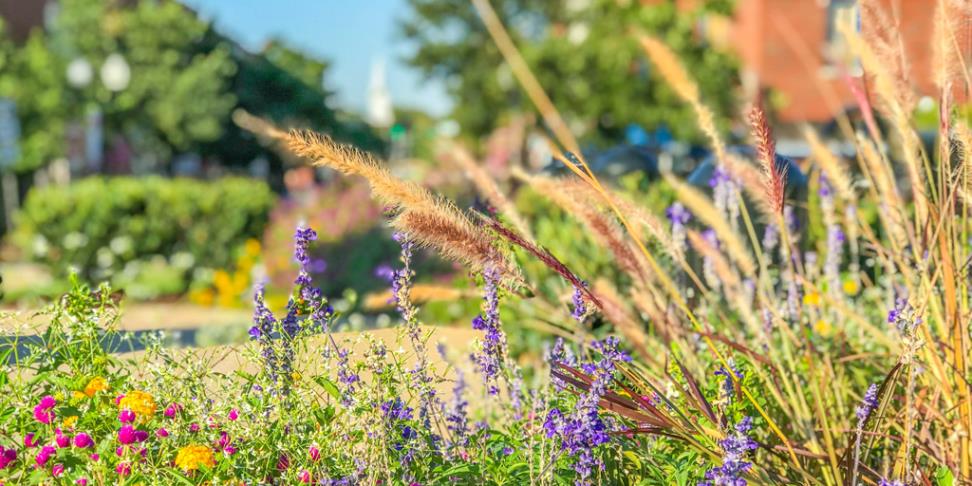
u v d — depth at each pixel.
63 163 32.28
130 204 14.72
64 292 4.01
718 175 4.36
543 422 3.20
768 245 4.72
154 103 35.12
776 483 2.95
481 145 30.98
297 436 3.26
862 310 4.96
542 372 4.35
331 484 3.06
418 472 3.25
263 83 42.19
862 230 4.82
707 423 3.16
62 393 3.51
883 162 3.54
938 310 3.16
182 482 3.18
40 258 14.92
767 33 30.42
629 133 28.62
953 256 3.23
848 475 2.95
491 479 3.30
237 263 14.48
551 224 6.74
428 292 3.52
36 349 3.73
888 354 3.90
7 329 3.83
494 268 2.68
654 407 2.96
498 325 3.25
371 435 3.20
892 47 3.37
